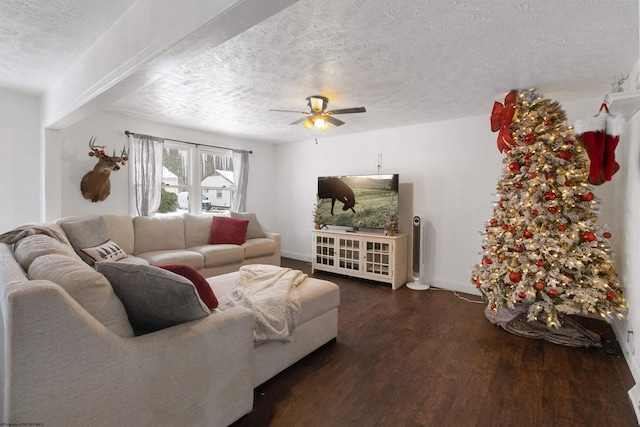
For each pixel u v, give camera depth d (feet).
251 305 6.66
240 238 14.60
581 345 8.32
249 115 13.37
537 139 8.93
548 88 9.64
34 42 7.52
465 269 13.21
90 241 10.07
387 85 9.61
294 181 19.61
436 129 13.88
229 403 5.17
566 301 8.15
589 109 10.48
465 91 10.05
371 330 9.33
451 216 13.56
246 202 18.80
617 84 8.07
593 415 5.75
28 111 11.48
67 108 9.14
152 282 4.53
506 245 9.24
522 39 6.72
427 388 6.50
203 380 4.78
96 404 3.73
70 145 12.21
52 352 3.40
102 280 4.25
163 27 5.30
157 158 14.48
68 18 6.52
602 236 8.68
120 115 13.43
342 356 7.76
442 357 7.75
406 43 6.97
